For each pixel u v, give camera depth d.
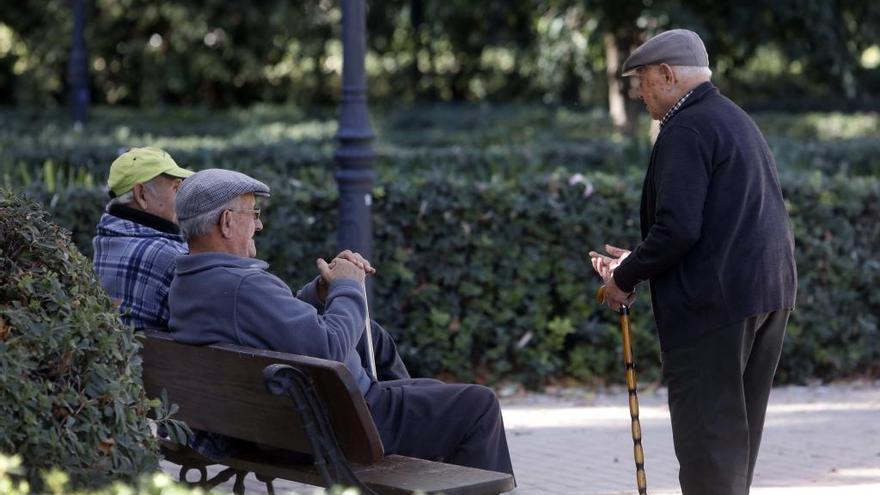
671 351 6.87
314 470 6.48
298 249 12.80
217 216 6.67
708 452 6.74
